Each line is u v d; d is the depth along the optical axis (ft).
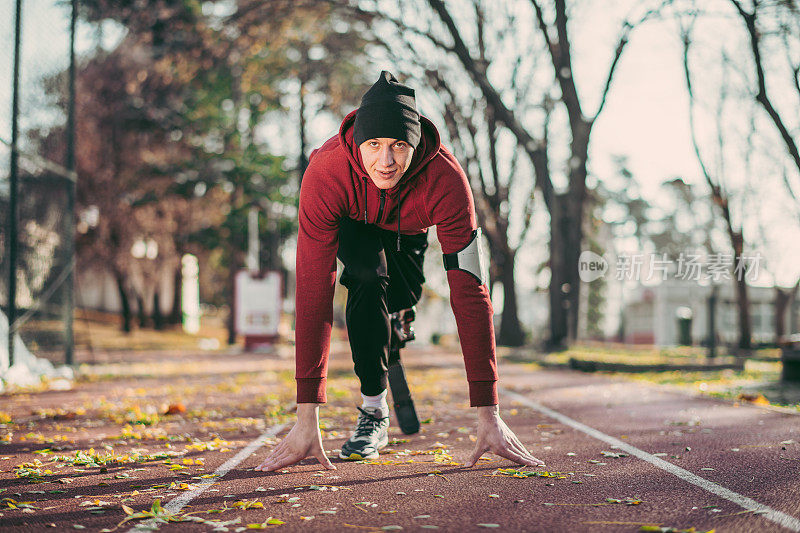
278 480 10.62
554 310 61.26
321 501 9.27
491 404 11.32
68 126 36.11
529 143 61.26
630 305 157.89
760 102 54.34
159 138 91.40
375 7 58.34
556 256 61.26
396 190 10.73
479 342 11.16
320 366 11.20
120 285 100.73
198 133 92.43
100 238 91.50
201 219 98.99
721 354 72.79
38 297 33.73
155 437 15.83
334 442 14.61
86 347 80.48
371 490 9.87
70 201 36.32
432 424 17.44
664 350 89.20
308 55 72.69
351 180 10.76
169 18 57.67
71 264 36.55
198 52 58.49
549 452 13.05
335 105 79.51
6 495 9.76
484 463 11.87
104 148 86.07
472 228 11.06
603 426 16.81
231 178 90.33
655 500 9.18
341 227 11.89
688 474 10.83
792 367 33.17
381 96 9.90
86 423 18.62
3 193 30.99
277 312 74.08
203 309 193.06
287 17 57.77
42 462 12.53
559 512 8.61
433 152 10.46
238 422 18.60
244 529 7.95
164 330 122.21
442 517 8.41
